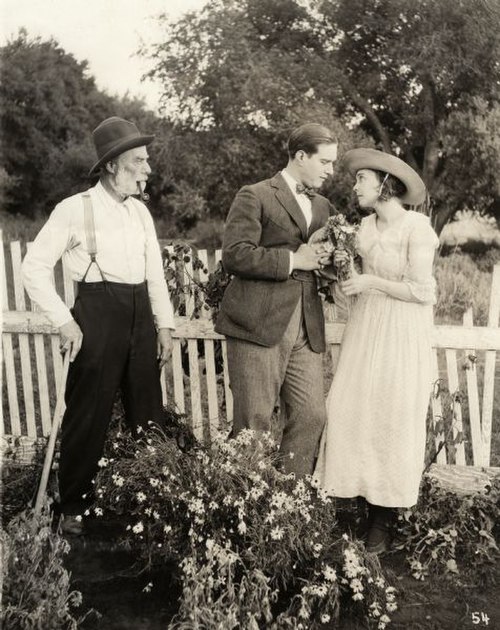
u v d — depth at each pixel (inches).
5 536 97.7
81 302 122.0
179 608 101.0
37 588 95.4
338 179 409.1
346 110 468.8
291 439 126.2
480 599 110.6
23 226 485.4
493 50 427.2
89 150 535.2
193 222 481.7
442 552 121.1
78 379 122.3
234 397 124.6
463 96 444.5
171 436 139.8
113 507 120.3
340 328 144.1
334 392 124.0
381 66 449.7
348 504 141.3
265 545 103.7
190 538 105.3
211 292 146.5
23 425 186.1
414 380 118.5
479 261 410.3
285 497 105.7
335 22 447.8
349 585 106.1
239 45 434.0
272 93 429.4
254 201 120.1
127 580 112.7
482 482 140.9
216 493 105.8
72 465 124.6
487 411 141.3
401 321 118.6
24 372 161.9
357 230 118.8
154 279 130.3
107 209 123.0
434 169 460.4
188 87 439.8
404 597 110.7
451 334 140.2
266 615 96.0
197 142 446.6
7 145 525.7
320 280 125.5
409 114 457.4
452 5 423.8
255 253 117.2
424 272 114.7
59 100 518.3
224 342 150.7
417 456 120.0
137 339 124.8
